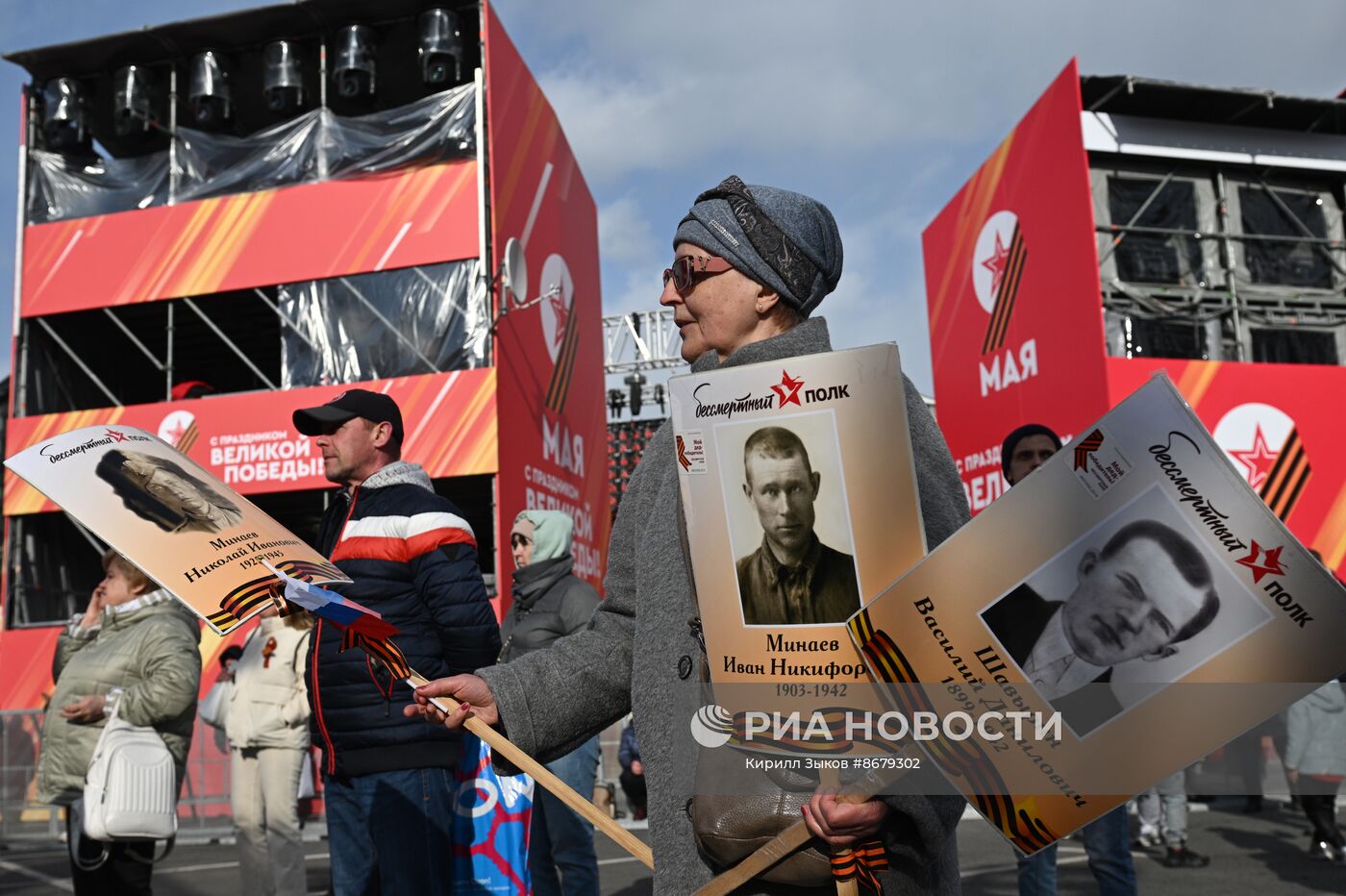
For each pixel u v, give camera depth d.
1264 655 1.09
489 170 14.05
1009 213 15.55
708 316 1.61
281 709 5.07
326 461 3.18
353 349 13.91
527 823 3.29
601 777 10.70
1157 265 15.19
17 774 7.66
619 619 1.76
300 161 14.72
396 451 3.24
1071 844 5.92
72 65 15.88
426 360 13.59
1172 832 6.30
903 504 1.26
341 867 2.99
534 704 1.70
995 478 15.77
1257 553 1.08
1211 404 13.93
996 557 1.18
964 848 6.76
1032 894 3.62
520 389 14.23
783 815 1.33
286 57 15.36
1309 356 15.34
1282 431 14.02
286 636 5.12
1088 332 13.76
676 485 1.58
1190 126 15.61
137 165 15.33
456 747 2.97
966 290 16.67
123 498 1.65
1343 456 14.12
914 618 1.21
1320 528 13.95
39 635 14.52
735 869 1.36
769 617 1.30
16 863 7.35
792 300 1.58
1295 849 6.35
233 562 1.65
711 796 1.37
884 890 1.33
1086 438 1.15
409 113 14.44
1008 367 15.49
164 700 4.11
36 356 15.38
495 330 13.57
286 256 14.30
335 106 16.72
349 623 1.70
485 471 13.07
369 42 15.12
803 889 1.38
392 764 2.89
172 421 14.10
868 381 1.27
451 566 2.93
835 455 1.28
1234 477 1.09
